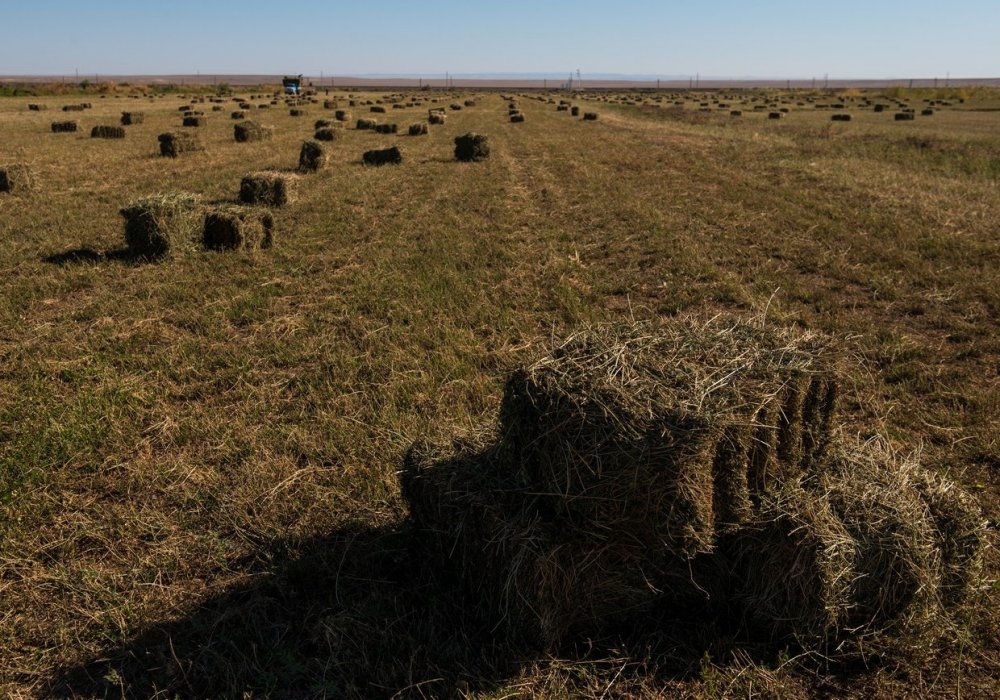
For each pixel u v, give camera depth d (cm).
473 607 348
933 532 324
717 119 3916
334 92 9119
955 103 5628
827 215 1283
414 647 320
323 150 1844
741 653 318
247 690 302
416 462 374
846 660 317
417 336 693
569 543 315
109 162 1950
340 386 591
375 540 396
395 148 1959
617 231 1172
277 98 6169
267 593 362
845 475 349
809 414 335
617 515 306
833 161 1991
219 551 389
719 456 306
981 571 338
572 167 1936
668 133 2975
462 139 2066
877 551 311
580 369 325
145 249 998
